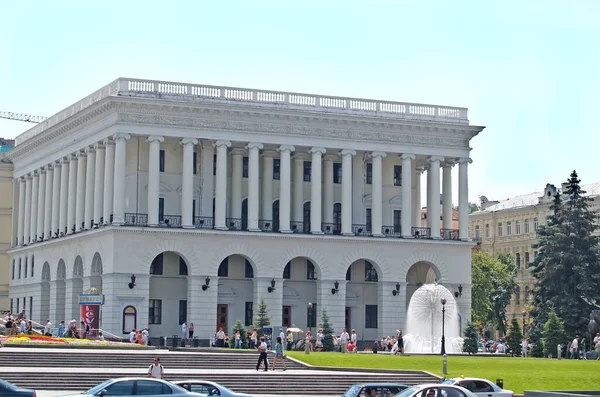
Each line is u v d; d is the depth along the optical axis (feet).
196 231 349.82
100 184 361.30
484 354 314.35
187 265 351.25
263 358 240.53
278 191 377.09
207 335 349.20
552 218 403.54
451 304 354.54
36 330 363.15
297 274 374.43
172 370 239.91
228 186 370.94
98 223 355.56
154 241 345.31
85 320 329.11
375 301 383.65
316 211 368.27
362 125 374.22
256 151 361.51
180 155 363.15
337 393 226.99
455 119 388.78
